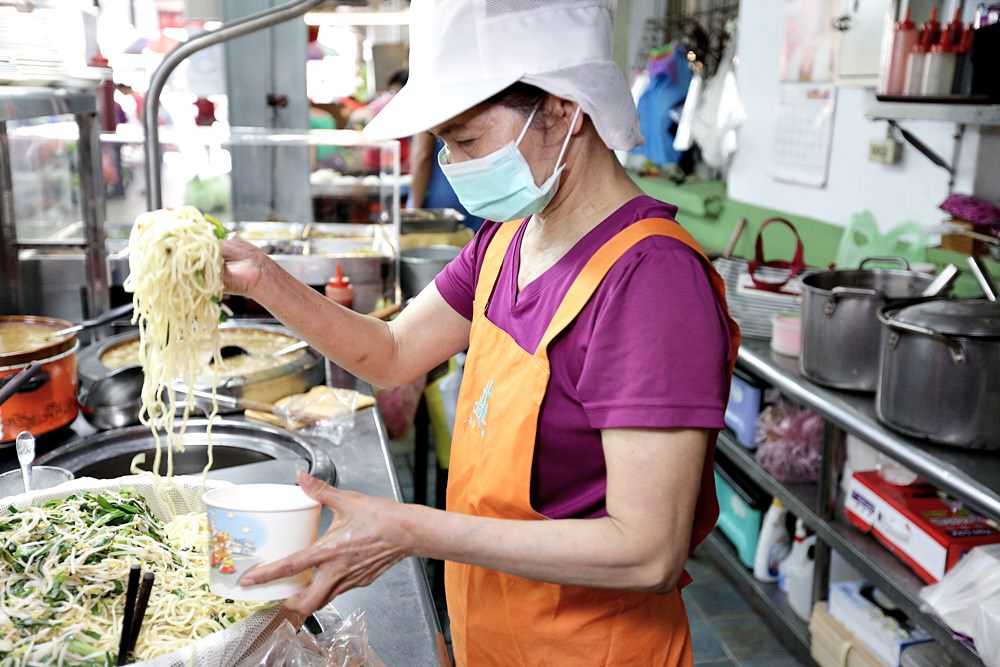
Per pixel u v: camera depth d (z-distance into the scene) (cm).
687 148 511
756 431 315
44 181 225
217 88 381
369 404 207
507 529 103
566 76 105
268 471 167
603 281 109
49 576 102
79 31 185
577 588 121
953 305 210
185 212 116
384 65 707
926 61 253
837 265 354
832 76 384
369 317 147
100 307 237
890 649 243
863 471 259
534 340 118
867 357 245
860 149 369
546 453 118
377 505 100
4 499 119
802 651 289
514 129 109
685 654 132
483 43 105
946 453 205
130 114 374
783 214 439
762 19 452
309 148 331
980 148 295
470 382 131
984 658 194
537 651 125
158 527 121
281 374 203
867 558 241
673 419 101
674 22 579
